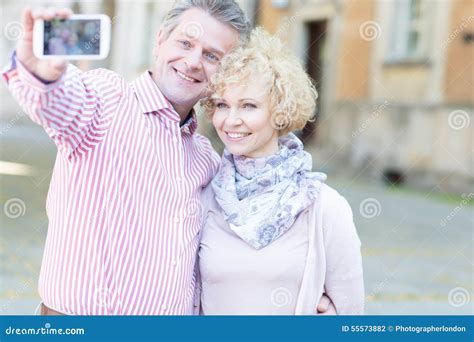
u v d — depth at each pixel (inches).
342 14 685.3
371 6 665.6
